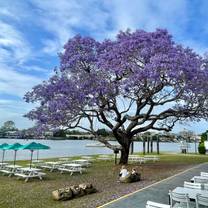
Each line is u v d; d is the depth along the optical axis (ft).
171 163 94.99
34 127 75.00
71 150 183.62
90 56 79.15
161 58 64.59
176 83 69.26
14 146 71.61
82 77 76.69
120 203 36.88
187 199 27.81
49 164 80.38
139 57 72.08
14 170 70.13
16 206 38.22
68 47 81.66
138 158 97.91
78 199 41.24
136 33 74.02
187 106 79.77
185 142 208.13
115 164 88.58
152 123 84.94
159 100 78.69
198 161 104.78
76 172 72.02
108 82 75.56
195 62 69.10
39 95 73.72
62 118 71.87
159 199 39.04
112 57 72.54
